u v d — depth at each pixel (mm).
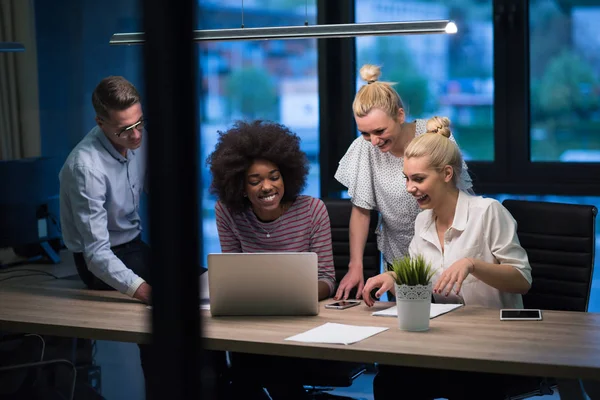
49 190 3307
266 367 2703
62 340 3904
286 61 4707
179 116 546
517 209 2879
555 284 2756
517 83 4195
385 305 2492
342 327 2180
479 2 4258
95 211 2791
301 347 2008
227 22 4922
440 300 2535
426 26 2748
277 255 2307
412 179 2430
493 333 2064
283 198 2650
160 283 579
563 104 4199
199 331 588
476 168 4309
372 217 3121
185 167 555
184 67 543
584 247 2697
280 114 4734
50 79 4598
